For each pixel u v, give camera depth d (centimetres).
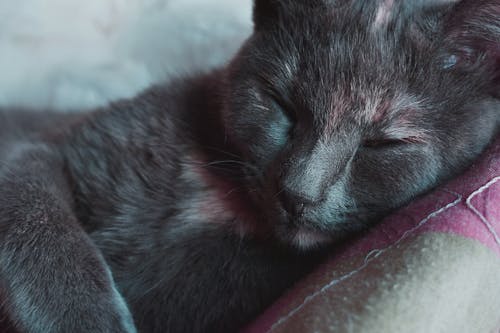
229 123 30
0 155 33
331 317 22
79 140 33
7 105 47
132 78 49
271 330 24
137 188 32
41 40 50
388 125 27
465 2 27
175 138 32
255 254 30
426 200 27
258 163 29
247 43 31
